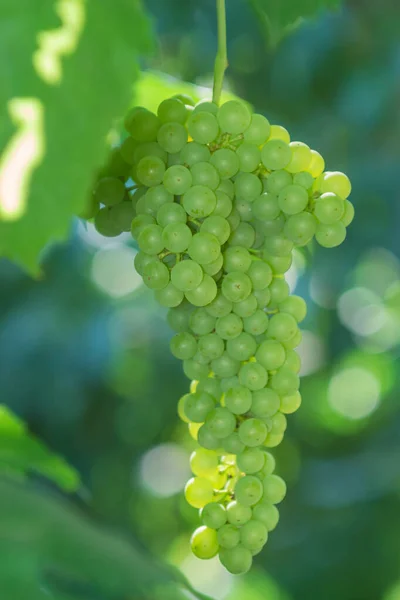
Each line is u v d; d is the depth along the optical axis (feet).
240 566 2.92
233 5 8.22
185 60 8.38
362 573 9.64
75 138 2.54
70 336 9.38
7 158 2.53
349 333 10.39
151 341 10.87
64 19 2.55
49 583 2.34
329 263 9.01
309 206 2.96
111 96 2.55
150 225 2.89
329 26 8.12
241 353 2.94
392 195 8.46
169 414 11.35
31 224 2.54
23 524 2.39
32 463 3.27
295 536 10.00
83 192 2.55
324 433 12.48
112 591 2.35
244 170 2.93
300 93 8.54
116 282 10.65
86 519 2.51
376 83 8.21
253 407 2.95
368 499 9.59
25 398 9.32
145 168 2.92
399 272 8.70
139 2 2.58
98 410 10.80
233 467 2.98
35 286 9.50
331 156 8.54
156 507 13.15
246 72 8.52
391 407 10.99
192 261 2.85
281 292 3.03
